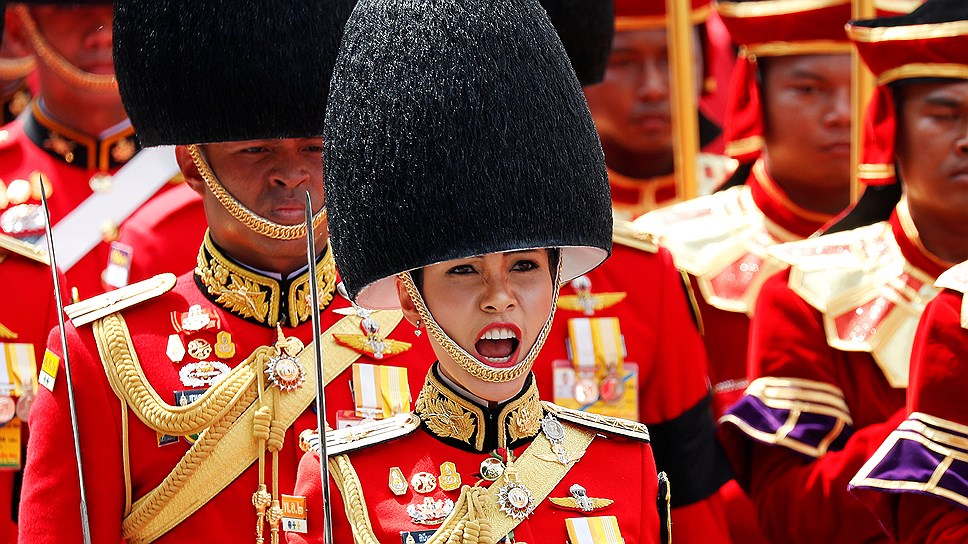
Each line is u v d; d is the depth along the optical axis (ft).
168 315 50.24
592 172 42.60
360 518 42.39
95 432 48.29
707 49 80.48
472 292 41.42
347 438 43.32
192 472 48.52
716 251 68.54
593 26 59.47
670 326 59.36
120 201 67.67
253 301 50.26
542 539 43.14
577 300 58.59
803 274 59.88
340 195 42.32
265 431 48.88
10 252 58.18
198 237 63.77
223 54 48.55
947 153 57.41
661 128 73.15
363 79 42.01
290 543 43.24
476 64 41.47
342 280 43.16
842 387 58.75
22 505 48.16
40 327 58.03
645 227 70.33
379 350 50.39
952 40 56.39
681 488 58.13
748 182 71.46
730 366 67.10
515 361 41.81
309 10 48.65
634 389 58.18
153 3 49.34
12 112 82.38
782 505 57.41
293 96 48.55
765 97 69.77
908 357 58.08
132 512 48.55
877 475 52.70
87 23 69.15
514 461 43.52
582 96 43.06
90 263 66.95
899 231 59.62
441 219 41.06
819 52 68.23
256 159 49.16
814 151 68.64
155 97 49.55
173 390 49.03
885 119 59.00
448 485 42.83
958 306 53.11
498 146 41.22
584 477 44.14
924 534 52.37
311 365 49.85
